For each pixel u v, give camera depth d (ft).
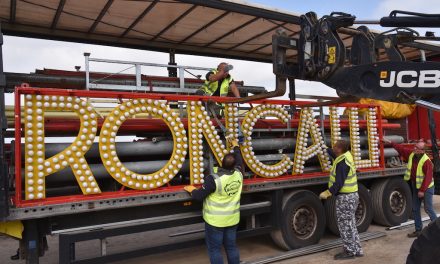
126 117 14.92
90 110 14.19
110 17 21.07
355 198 18.43
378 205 24.09
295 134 20.83
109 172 14.57
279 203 19.07
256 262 17.83
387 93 11.26
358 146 22.74
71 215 14.43
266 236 22.88
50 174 13.91
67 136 16.28
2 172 12.43
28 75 16.97
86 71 17.30
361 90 11.66
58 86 17.89
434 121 26.12
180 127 16.15
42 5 19.17
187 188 15.93
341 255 18.42
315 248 19.57
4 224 13.30
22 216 12.83
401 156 25.34
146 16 21.16
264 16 18.92
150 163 15.97
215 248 14.93
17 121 12.96
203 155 17.37
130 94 15.05
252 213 18.39
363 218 22.71
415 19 11.07
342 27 12.16
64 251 13.82
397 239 21.67
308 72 12.44
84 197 14.02
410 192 25.54
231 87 20.25
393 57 12.03
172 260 19.71
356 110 22.93
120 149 15.61
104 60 17.74
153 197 15.37
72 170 14.01
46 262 19.74
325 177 20.92
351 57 12.66
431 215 21.59
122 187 14.99
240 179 15.38
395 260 18.06
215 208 14.87
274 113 19.04
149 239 23.62
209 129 16.88
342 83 11.98
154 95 15.55
